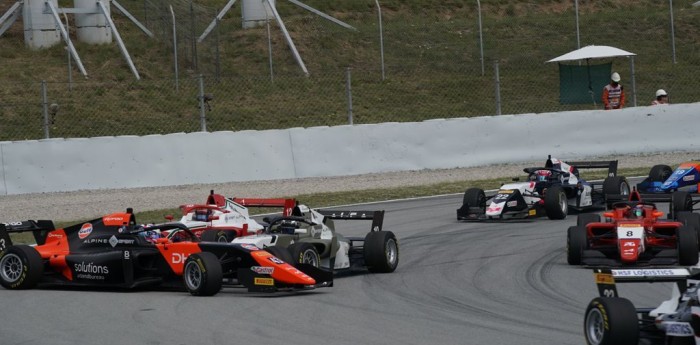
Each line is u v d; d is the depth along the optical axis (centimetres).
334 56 13850
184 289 4603
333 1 16212
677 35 14975
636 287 4400
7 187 8794
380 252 5047
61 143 8925
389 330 3588
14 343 3497
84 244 4853
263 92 12381
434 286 4644
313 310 4031
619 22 15425
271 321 3788
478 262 5347
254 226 5278
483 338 3419
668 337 2831
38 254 4753
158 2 14600
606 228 5244
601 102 11388
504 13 16375
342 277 5016
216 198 5297
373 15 15962
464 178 9162
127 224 4766
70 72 11769
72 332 3662
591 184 7606
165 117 11488
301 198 8300
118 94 11962
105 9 13588
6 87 11894
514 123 9869
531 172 7244
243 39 14088
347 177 9431
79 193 8794
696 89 13112
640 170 9200
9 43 13762
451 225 6900
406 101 12431
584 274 4850
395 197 8362
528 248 5772
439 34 14875
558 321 3719
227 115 11606
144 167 9012
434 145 9775
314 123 11562
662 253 5066
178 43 13762
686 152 9975
